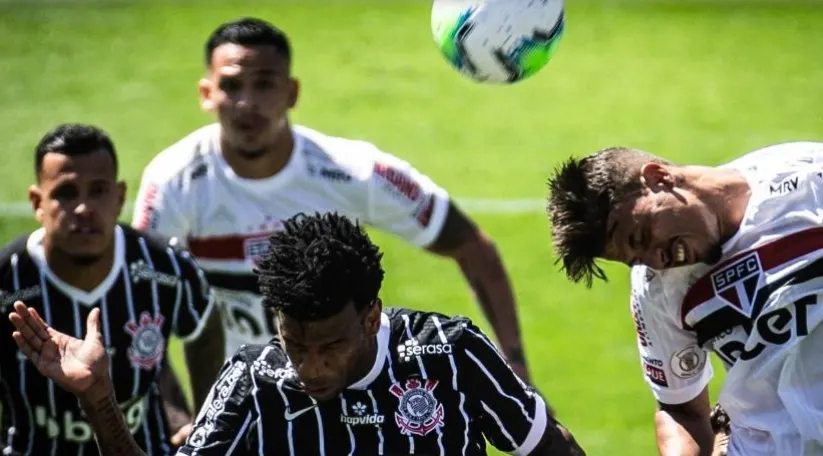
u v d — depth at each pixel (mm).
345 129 44906
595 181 12695
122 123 44219
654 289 13500
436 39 16844
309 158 18484
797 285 12719
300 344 10977
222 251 18531
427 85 49938
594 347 27875
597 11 61594
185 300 15844
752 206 12820
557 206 12992
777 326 12867
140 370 15508
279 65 18047
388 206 18688
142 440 15695
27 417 15180
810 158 12961
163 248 15695
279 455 11719
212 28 56562
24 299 14984
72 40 53938
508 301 19188
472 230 19188
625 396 25453
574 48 55656
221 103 17938
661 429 14445
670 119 46375
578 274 13125
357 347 11211
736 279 12922
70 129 14867
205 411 11914
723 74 52156
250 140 17875
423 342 11812
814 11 61438
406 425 11672
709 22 59812
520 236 34531
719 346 13344
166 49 53219
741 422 13797
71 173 14547
